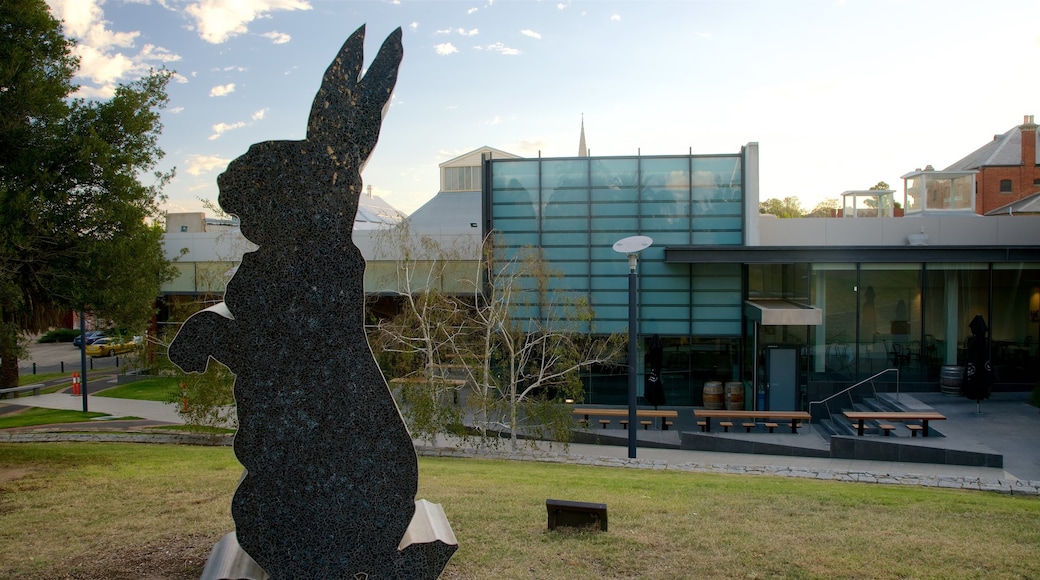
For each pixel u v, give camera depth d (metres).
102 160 13.45
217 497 9.89
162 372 21.80
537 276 22.33
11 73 12.90
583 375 26.75
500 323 19.83
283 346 5.79
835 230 28.61
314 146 5.82
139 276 14.68
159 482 11.02
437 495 10.41
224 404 19.27
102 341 48.88
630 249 17.38
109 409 27.05
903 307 24.75
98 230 14.26
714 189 26.17
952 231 27.95
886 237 28.47
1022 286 24.66
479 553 7.52
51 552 7.46
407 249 25.78
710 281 26.30
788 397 24.47
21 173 13.03
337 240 5.84
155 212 15.41
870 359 24.80
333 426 5.81
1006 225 27.66
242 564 5.87
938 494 12.52
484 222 26.73
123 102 14.08
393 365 22.16
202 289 27.59
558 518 8.41
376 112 5.89
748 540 8.20
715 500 10.77
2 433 20.11
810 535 8.51
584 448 19.83
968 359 22.05
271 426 5.79
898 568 7.27
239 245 25.70
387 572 5.84
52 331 55.94
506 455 17.41
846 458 18.19
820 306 24.83
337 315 5.83
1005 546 8.27
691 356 26.56
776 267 26.06
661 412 22.16
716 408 26.09
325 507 5.81
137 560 7.21
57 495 10.07
